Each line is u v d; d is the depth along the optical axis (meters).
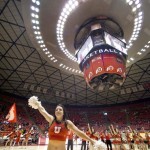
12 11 16.50
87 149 15.09
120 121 44.47
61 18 12.35
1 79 30.66
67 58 15.80
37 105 3.96
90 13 12.24
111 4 11.62
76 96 39.50
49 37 13.69
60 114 3.84
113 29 12.80
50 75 29.39
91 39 11.80
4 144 19.02
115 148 14.91
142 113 43.22
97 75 10.92
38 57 24.02
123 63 11.85
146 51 15.43
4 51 22.55
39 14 12.03
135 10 11.82
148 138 16.44
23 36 19.88
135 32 13.45
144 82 31.58
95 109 49.03
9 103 38.50
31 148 17.19
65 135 3.70
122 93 35.00
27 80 31.27
